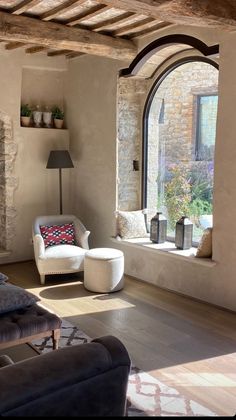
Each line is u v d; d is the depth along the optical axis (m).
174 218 5.61
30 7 4.27
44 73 6.59
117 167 5.79
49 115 6.60
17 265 6.30
